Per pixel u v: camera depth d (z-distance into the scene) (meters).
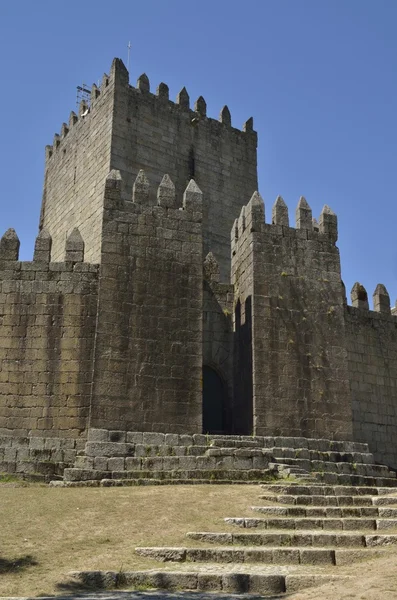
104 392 22.75
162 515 15.34
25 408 23.14
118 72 39.91
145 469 21.11
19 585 11.44
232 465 21.28
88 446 21.67
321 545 13.70
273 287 26.31
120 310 23.84
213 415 27.31
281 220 27.52
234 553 13.02
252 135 45.94
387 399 30.17
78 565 12.42
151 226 25.23
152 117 40.75
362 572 11.64
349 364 29.53
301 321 26.25
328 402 25.56
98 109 40.97
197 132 42.78
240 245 28.52
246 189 44.41
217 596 11.01
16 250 25.08
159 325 24.11
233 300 28.70
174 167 41.03
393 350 31.19
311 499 16.92
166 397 23.36
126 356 23.38
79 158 42.28
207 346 27.72
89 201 39.53
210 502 16.58
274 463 21.88
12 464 21.25
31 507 15.90
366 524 14.91
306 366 25.70
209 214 42.03
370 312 31.14
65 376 23.47
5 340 23.88
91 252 37.62
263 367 25.08
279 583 11.50
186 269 25.16
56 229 43.69
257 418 24.33
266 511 15.77
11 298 24.38
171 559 12.91
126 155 38.91
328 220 28.28
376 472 24.53
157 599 10.66
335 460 24.27
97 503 16.36
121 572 11.90
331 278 27.38
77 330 24.02
